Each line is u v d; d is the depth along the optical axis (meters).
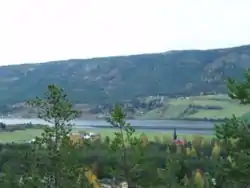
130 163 34.47
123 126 32.97
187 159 76.81
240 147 22.95
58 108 22.22
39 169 22.44
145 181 35.28
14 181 23.14
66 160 22.33
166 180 43.94
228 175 22.77
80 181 22.92
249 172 22.41
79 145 24.47
